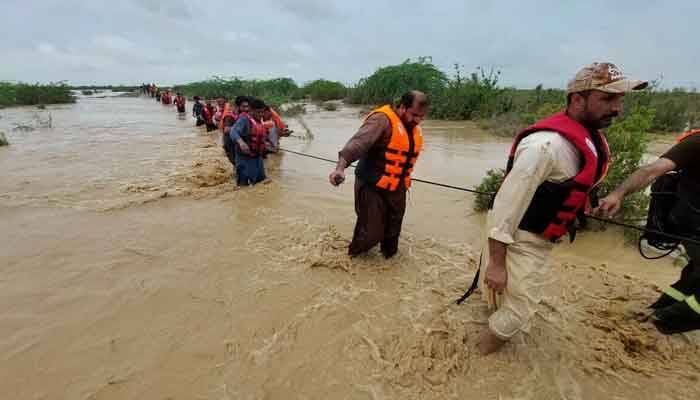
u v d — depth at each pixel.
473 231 4.37
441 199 5.43
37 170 6.95
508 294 2.20
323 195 5.58
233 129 5.75
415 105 3.10
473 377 2.27
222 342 2.54
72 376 2.24
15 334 2.58
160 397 2.12
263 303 2.96
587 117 1.89
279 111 17.88
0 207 4.95
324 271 3.44
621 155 4.37
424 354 2.43
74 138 10.97
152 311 2.85
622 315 2.81
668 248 2.62
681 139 2.26
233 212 4.86
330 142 10.23
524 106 14.88
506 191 1.91
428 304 2.95
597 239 4.14
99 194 5.54
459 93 16.41
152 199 5.32
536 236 2.11
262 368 2.33
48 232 4.20
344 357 2.42
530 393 2.17
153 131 12.74
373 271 3.44
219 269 3.45
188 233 4.21
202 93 36.19
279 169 7.08
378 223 3.39
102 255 3.69
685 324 2.47
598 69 1.80
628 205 4.22
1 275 3.31
